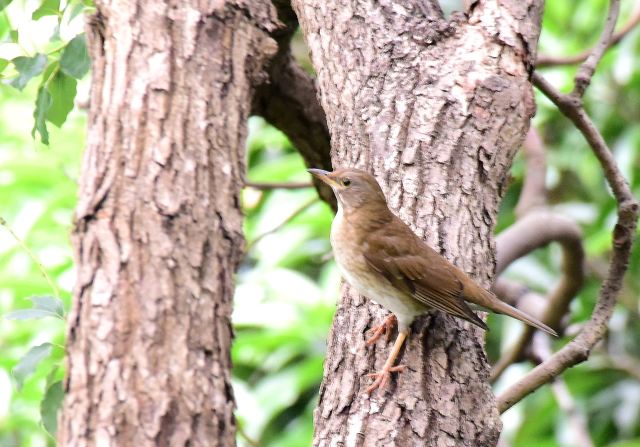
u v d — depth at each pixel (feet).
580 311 54.29
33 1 31.78
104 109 25.46
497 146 28.89
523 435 50.55
